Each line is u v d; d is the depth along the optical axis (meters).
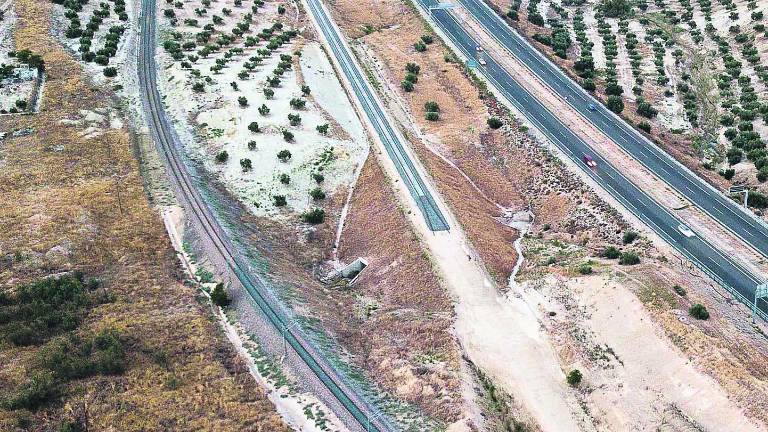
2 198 106.25
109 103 138.62
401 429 66.94
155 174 116.25
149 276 90.00
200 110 137.50
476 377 77.56
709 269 98.12
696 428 69.81
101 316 81.56
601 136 133.38
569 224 112.56
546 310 88.25
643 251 101.94
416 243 99.81
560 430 72.44
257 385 71.69
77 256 93.31
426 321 86.44
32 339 76.94
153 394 69.25
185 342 77.31
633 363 78.94
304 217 112.12
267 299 84.94
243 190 117.44
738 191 117.62
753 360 77.44
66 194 107.56
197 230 99.81
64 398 68.38
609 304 86.62
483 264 96.62
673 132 142.50
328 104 143.88
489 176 126.75
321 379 72.56
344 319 89.19
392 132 133.00
